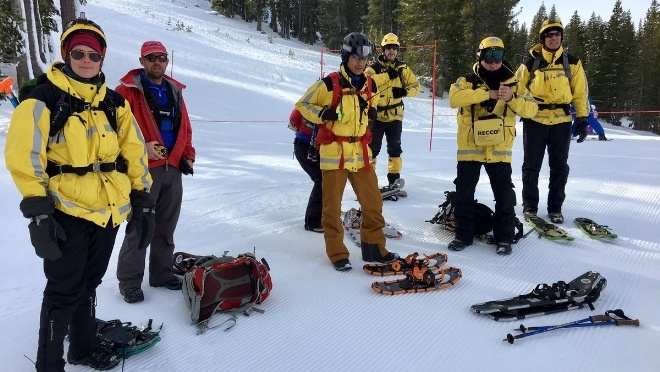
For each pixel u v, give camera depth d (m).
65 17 12.28
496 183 4.45
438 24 25.95
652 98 41.53
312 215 5.10
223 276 3.50
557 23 4.83
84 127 2.41
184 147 3.65
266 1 44.84
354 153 4.13
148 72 3.43
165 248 3.75
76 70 2.39
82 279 2.50
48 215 2.24
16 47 12.61
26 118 2.23
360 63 3.92
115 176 2.57
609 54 40.34
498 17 30.05
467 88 4.34
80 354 2.76
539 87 4.96
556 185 5.21
